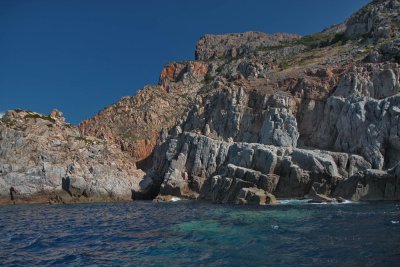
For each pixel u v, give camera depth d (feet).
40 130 271.90
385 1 341.82
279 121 222.69
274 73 299.38
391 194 152.56
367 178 156.97
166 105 392.06
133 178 268.82
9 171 243.81
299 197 171.42
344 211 120.26
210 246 77.30
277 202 159.53
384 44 238.07
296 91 242.58
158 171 273.95
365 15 342.85
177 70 483.10
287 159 178.91
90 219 140.67
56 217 151.53
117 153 299.38
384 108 183.21
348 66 245.04
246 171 181.16
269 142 219.61
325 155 178.91
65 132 288.10
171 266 64.49
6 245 90.53
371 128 182.29
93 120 372.79
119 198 252.42
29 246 88.84
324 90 230.48
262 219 110.42
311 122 226.79
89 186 247.50
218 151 229.25
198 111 279.08
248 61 370.94
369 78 213.25
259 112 243.40
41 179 244.42
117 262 69.62
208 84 419.74
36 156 253.44
